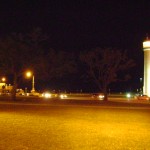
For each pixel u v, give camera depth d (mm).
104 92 80188
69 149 19391
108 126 29766
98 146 20344
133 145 20750
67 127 28781
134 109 50750
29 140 22125
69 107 54188
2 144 20625
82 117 37406
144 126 30000
